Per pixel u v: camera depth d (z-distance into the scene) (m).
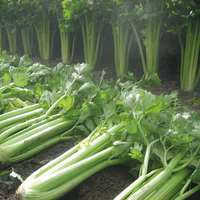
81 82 2.09
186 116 1.61
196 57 2.94
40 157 1.71
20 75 2.07
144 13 2.87
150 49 3.17
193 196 1.41
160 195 1.25
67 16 3.35
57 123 1.85
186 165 1.38
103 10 3.25
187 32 2.88
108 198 1.37
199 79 3.36
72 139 1.90
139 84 2.32
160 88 3.16
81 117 1.83
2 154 1.57
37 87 2.23
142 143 1.56
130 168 1.59
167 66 3.61
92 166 1.45
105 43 4.29
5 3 4.58
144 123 1.50
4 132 1.70
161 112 1.74
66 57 4.27
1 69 2.51
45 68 2.64
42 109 1.99
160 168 1.35
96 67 3.99
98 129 1.66
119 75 3.61
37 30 4.53
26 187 1.23
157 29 3.09
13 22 4.80
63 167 1.38
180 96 2.95
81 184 1.45
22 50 5.48
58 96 2.00
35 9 4.31
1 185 1.42
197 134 1.48
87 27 3.70
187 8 2.71
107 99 1.89
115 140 1.61
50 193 1.26
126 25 3.29
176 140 1.41
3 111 2.11
